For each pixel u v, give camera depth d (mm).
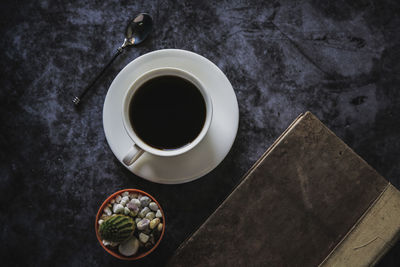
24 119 580
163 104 523
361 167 529
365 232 524
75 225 576
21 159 579
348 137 590
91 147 578
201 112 522
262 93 584
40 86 581
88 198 576
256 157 580
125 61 580
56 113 579
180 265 523
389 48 592
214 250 524
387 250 522
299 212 527
